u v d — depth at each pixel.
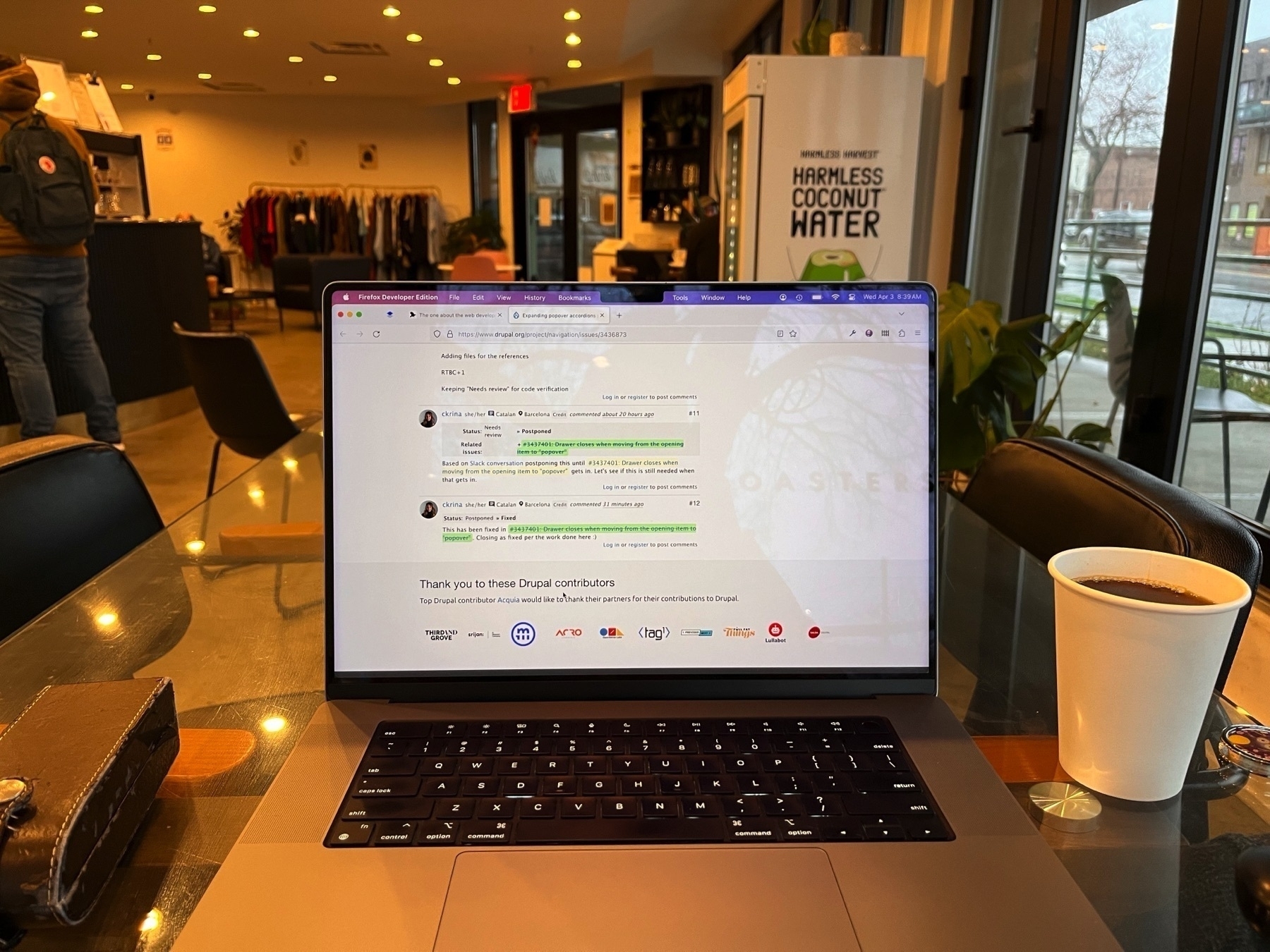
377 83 10.09
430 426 0.72
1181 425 2.06
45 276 3.69
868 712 0.70
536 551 0.72
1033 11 2.86
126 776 0.54
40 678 0.80
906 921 0.49
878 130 2.81
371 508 0.72
